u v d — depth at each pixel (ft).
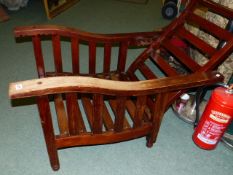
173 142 5.34
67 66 7.52
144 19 10.88
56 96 4.98
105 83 3.56
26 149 4.92
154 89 3.81
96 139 4.32
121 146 5.18
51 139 3.92
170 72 5.19
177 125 5.77
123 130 4.47
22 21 9.86
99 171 4.67
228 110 4.33
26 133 5.25
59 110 4.69
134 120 4.42
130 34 5.41
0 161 4.67
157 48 5.70
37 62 5.00
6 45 8.21
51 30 4.68
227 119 4.49
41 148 4.97
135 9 11.85
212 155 5.14
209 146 5.08
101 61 7.83
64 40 8.73
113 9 11.66
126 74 5.87
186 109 6.03
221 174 4.77
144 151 5.11
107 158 4.92
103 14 11.05
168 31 5.57
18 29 4.50
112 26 10.05
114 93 3.63
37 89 3.10
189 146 5.28
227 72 6.46
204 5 5.12
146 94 3.87
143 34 5.52
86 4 11.98
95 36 5.07
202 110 6.03
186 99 5.87
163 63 5.43
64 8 11.03
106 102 6.01
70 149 5.04
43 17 10.30
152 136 4.87
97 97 3.70
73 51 5.14
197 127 5.12
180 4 10.56
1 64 7.28
